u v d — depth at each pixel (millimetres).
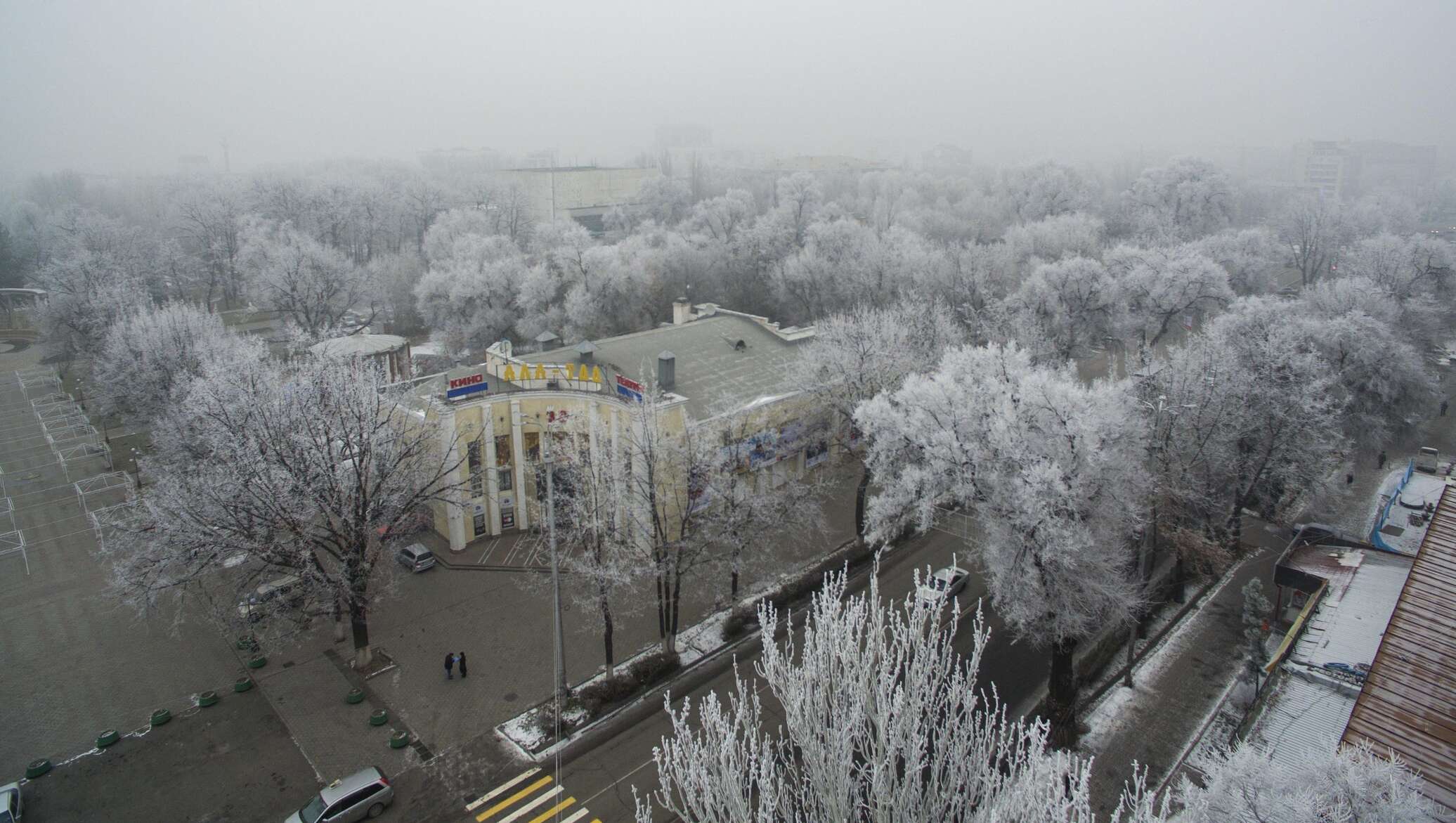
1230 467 51344
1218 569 47750
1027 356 46344
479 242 111688
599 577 39000
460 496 52375
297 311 101438
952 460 40125
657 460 43031
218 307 129000
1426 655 26781
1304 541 51156
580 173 194500
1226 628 44812
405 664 41375
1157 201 136750
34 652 42000
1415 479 62094
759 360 64562
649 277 99188
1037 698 38562
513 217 147875
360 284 107562
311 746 35531
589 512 42562
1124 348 91250
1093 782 33344
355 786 31297
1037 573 36281
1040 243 112188
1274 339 54594
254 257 111938
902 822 15773
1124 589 38562
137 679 39938
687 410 54688
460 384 52406
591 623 45094
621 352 62656
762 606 18109
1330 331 61969
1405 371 61969
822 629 17453
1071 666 36219
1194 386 51469
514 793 32906
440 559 52062
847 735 16000
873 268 98062
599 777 33750
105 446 70000
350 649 42781
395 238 156625
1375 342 61000
